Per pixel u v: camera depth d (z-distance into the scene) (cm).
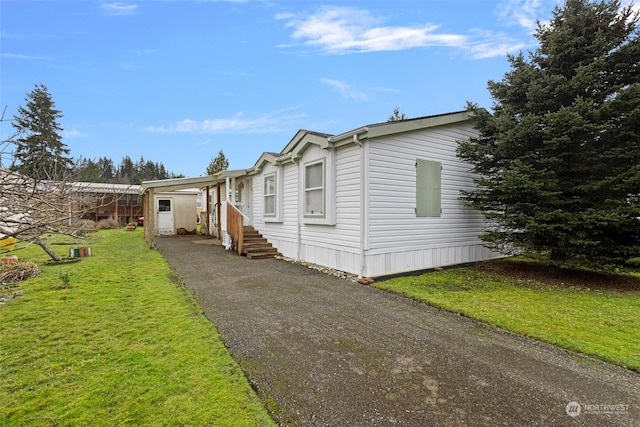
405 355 333
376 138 711
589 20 682
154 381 272
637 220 603
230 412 232
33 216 382
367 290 601
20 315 429
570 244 663
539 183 645
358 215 712
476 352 341
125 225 2322
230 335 379
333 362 316
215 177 1259
